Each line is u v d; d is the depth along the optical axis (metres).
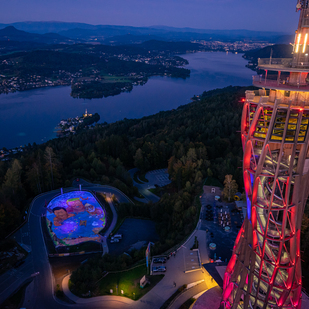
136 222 102.88
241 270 44.31
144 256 78.56
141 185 134.88
